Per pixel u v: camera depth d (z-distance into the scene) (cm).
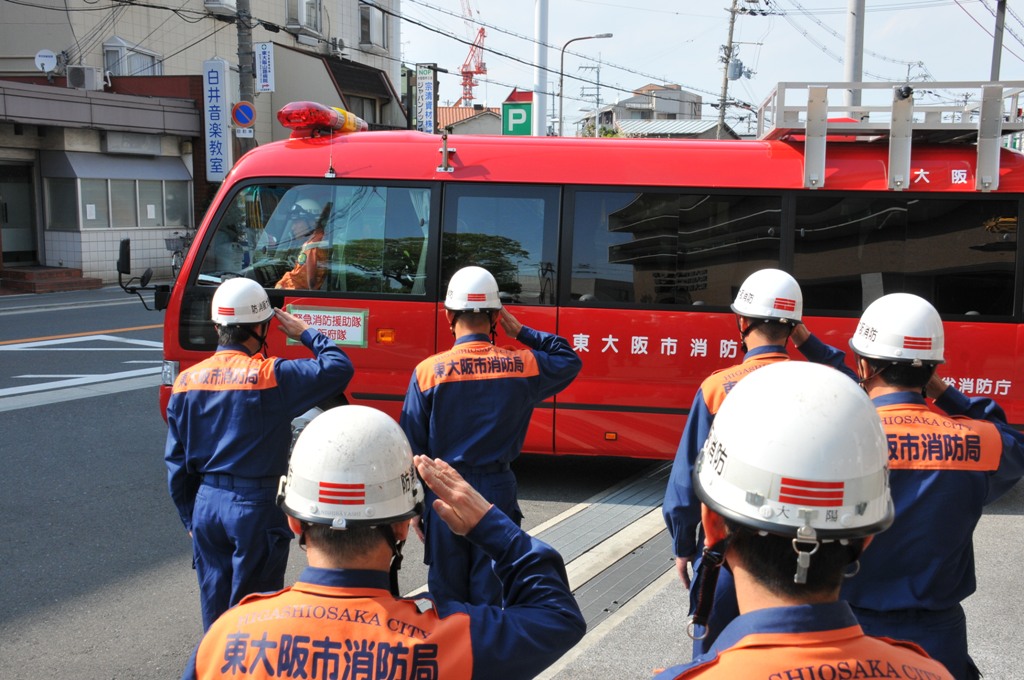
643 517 582
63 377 1002
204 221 656
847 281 607
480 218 632
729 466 142
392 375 641
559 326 629
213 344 651
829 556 137
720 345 614
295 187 648
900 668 137
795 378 143
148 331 1350
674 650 395
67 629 417
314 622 162
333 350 355
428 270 634
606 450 634
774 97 612
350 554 166
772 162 611
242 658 161
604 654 390
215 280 653
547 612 180
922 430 246
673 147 623
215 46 2500
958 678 243
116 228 2075
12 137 1898
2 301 1698
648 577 477
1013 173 587
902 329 253
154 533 543
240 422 331
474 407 363
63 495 610
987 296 596
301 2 2727
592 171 622
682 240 617
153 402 891
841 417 137
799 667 134
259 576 337
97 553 511
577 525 565
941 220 597
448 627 167
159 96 2152
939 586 242
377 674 158
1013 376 596
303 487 166
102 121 1969
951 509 240
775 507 136
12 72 2131
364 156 645
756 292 336
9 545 520
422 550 529
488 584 357
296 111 652
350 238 644
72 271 1967
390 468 167
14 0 2091
